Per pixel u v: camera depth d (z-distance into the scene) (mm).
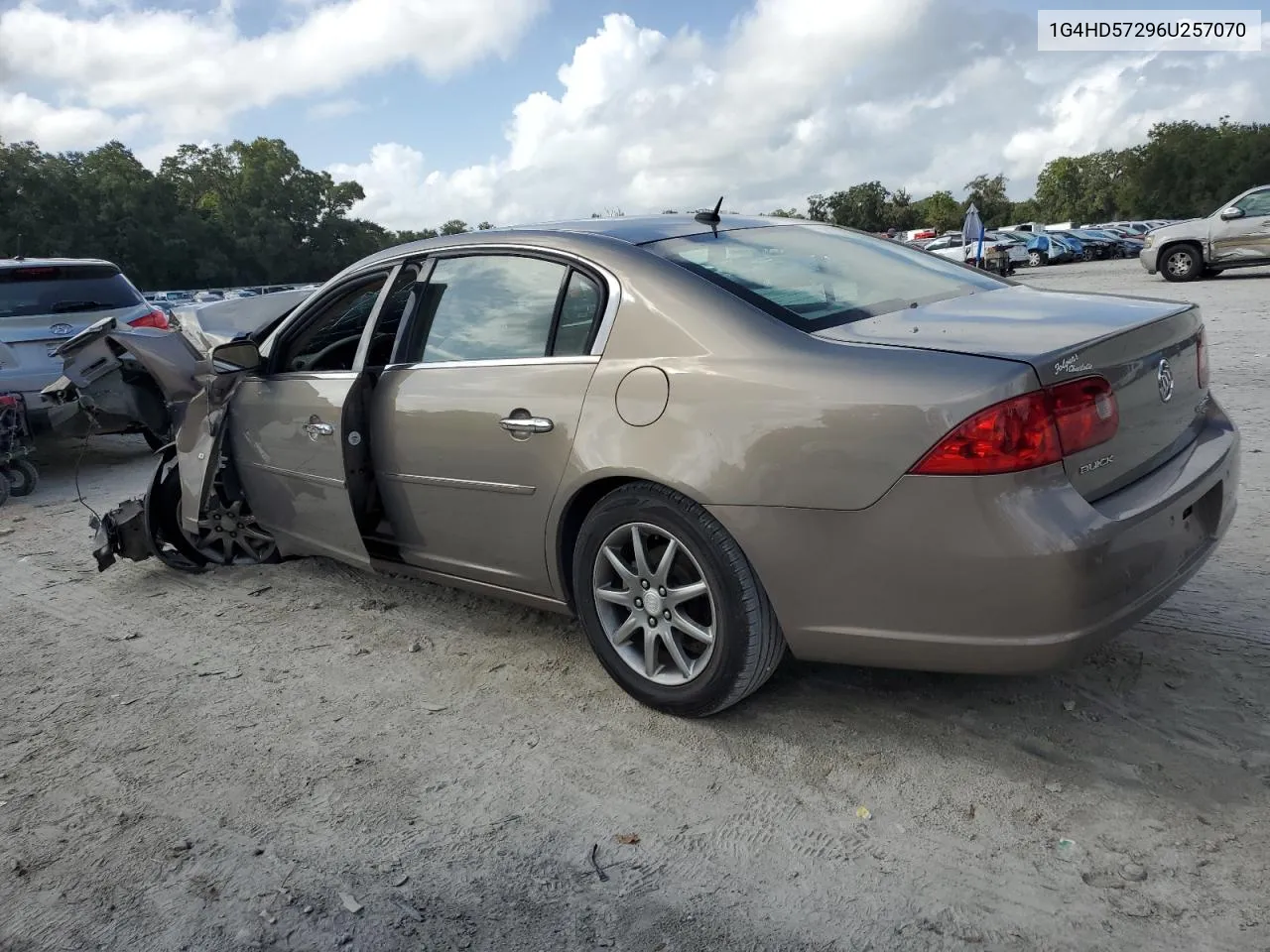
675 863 2463
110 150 79875
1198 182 77500
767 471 2623
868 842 2475
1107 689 3076
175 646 4059
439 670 3635
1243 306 12914
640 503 2914
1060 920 2160
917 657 2578
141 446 8750
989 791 2629
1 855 2684
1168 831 2412
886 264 3508
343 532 3975
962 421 2352
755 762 2863
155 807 2867
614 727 3123
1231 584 3775
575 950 2197
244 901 2430
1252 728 2805
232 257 84312
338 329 4184
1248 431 6164
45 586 4965
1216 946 2051
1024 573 2348
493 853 2553
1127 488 2598
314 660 3807
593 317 3123
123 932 2352
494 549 3453
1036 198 109062
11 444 6914
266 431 4230
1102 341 2512
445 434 3455
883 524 2482
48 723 3438
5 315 7730
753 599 2787
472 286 3541
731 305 2861
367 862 2551
